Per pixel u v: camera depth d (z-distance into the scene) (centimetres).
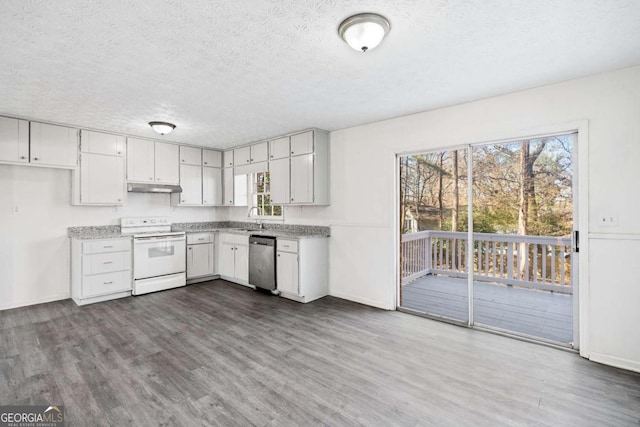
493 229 365
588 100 256
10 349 272
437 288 461
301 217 484
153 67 240
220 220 611
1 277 379
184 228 555
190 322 340
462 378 228
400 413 189
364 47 187
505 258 445
